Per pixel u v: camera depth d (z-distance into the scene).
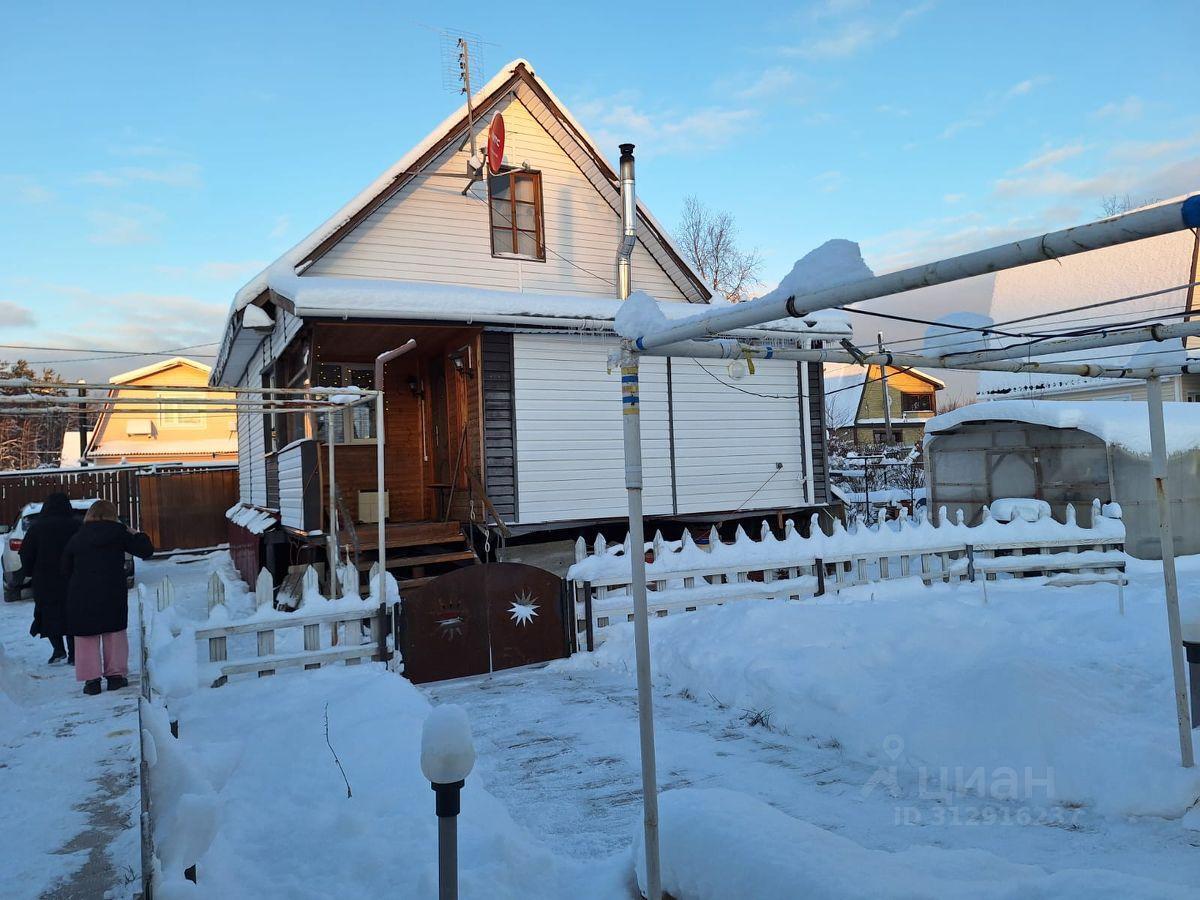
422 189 12.95
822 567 10.44
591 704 6.85
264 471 14.98
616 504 12.23
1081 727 4.77
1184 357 4.66
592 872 3.65
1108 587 10.23
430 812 4.11
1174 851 3.76
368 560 11.17
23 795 4.49
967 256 2.37
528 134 13.85
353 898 3.43
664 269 14.78
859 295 2.61
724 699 6.58
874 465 25.52
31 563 8.44
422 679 7.89
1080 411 13.27
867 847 3.95
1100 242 2.15
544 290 13.81
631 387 3.46
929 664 6.18
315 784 4.75
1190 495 12.95
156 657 7.04
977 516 15.13
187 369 34.59
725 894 2.95
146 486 21.89
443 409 13.08
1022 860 3.77
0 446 52.47
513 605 8.35
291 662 7.62
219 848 3.95
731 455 13.24
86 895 3.35
